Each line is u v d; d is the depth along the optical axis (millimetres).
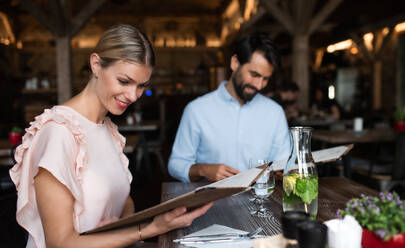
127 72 1053
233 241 1015
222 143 2000
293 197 1061
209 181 1814
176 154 2025
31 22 10805
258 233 1074
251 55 1751
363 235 835
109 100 1116
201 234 1063
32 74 10523
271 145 2100
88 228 1117
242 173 1156
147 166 4961
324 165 3521
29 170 1064
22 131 3178
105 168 1185
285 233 822
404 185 3074
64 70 5918
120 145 1396
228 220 1205
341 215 902
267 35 1798
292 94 5488
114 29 1066
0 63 10273
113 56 1044
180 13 11539
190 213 988
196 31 11938
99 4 5891
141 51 1055
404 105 9172
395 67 9406
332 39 7961
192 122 2004
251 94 1870
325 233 747
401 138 2939
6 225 2848
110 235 1002
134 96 1103
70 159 1051
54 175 968
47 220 983
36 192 999
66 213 999
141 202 3812
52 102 7641
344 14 7562
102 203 1143
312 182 1049
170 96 9883
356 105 10867
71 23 5879
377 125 4738
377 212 811
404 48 9258
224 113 1986
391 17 7656
